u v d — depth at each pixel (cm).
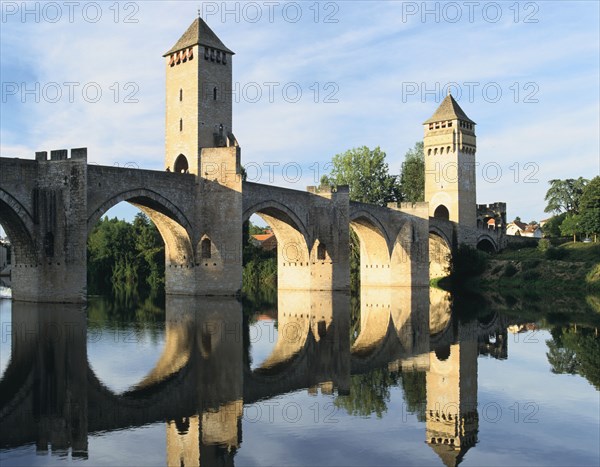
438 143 11269
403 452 1556
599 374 2523
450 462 1487
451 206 11106
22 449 1538
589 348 3203
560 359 2869
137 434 1666
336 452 1551
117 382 2248
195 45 6544
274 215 7662
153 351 2909
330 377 2417
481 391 2205
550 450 1579
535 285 8731
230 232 6356
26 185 5106
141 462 1455
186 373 2425
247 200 6819
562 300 6738
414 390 2206
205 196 6444
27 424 1741
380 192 12788
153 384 2227
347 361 2772
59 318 4212
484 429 1753
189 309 5100
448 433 1712
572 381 2381
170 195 6159
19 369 2450
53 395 2053
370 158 12925
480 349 3152
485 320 4581
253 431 1709
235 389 2181
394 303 6266
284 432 1703
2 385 2188
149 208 6269
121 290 8394
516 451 1570
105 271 11544
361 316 4825
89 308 5050
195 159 6488
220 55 6781
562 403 2042
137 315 4512
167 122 6831
